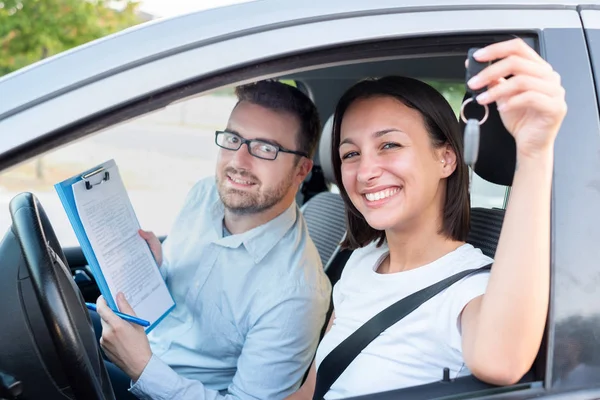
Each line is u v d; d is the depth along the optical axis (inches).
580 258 48.7
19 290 57.0
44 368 56.2
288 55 47.1
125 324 70.2
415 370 57.4
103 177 72.1
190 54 45.9
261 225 80.6
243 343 80.6
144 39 46.2
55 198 235.6
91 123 44.5
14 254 59.1
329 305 83.1
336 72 104.7
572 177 49.2
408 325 58.2
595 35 51.2
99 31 363.9
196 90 46.2
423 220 62.9
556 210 48.8
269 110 77.9
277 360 77.5
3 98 44.1
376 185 61.3
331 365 62.2
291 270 79.4
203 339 82.0
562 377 48.6
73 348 53.5
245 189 79.0
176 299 85.3
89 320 66.7
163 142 389.7
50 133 43.6
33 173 259.0
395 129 60.3
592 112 50.0
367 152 61.4
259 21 47.3
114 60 45.3
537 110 44.8
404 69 94.9
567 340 48.6
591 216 49.1
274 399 77.4
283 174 79.5
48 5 351.6
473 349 50.6
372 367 59.3
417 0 49.6
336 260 100.9
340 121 67.1
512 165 59.6
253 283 79.5
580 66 50.3
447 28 49.3
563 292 48.6
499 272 48.4
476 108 58.6
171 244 87.2
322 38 47.6
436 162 61.6
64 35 356.2
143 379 71.1
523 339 47.9
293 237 82.0
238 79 46.8
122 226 74.6
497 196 72.0
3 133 43.3
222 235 83.7
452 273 59.1
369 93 62.1
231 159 79.0
